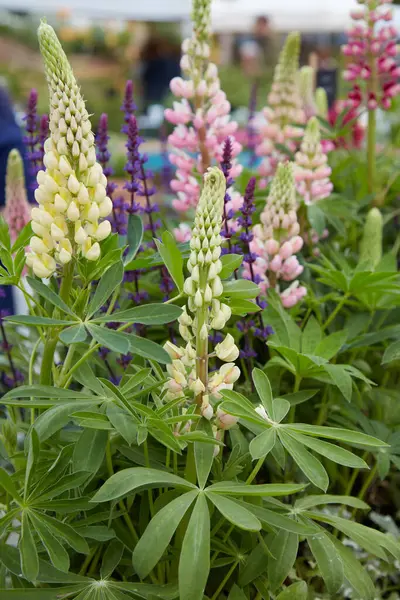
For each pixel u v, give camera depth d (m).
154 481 1.20
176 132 2.25
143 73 9.48
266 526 1.35
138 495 1.61
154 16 6.50
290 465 1.87
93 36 9.91
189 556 1.13
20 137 3.72
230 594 1.37
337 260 2.18
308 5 6.82
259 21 7.09
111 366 2.00
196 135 2.24
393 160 3.20
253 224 2.43
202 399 1.35
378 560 1.91
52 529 1.22
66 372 1.51
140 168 2.05
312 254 2.43
